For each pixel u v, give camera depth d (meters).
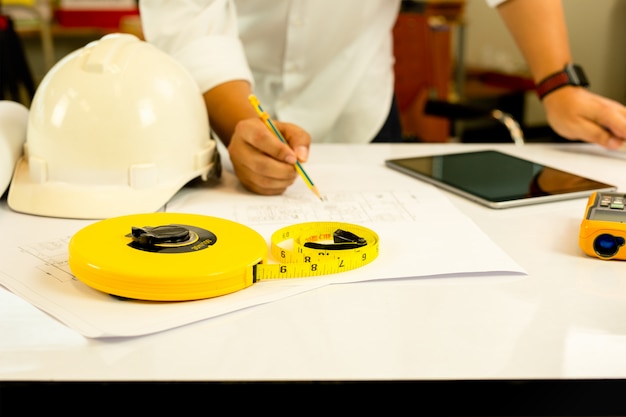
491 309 0.51
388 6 1.21
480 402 0.41
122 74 0.71
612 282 0.57
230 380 0.41
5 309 0.50
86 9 3.20
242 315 0.50
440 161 0.95
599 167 0.96
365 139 1.29
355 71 1.20
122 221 0.60
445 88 2.58
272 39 1.17
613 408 0.42
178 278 0.50
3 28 2.18
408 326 0.48
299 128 0.85
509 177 0.86
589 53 3.15
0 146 0.73
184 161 0.76
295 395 0.41
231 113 0.90
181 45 0.94
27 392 0.40
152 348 0.45
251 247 0.56
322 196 0.79
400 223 0.69
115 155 0.71
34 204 0.71
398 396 0.41
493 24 3.56
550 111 1.06
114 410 0.41
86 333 0.45
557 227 0.70
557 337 0.47
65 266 0.57
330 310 0.51
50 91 0.72
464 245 0.63
